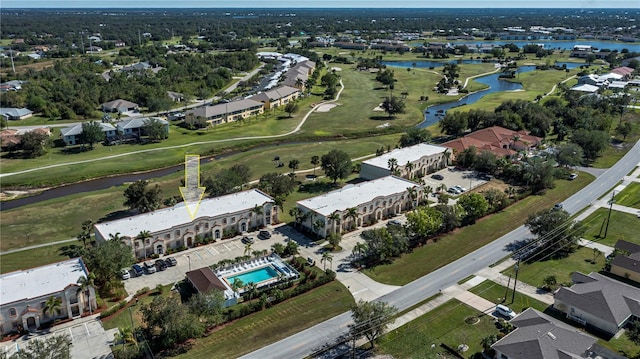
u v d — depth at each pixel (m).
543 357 83.25
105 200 162.88
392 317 96.81
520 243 135.75
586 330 98.00
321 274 118.94
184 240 131.50
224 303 104.62
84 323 100.12
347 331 98.38
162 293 110.38
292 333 97.69
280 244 130.75
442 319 102.00
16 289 100.06
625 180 182.62
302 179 182.75
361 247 123.81
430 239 137.50
